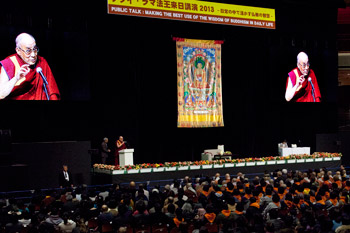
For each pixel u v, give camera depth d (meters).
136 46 22.70
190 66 23.47
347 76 32.88
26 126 19.50
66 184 16.97
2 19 18.61
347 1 27.92
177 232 9.37
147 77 23.11
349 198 11.94
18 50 18.84
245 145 25.73
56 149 18.66
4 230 8.91
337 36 28.20
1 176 16.59
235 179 14.55
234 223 9.84
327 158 23.52
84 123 20.80
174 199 11.83
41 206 11.25
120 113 22.33
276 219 9.05
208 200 11.91
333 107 27.38
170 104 23.72
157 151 23.47
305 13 26.19
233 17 24.22
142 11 21.84
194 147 24.52
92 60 21.62
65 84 19.88
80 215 10.14
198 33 24.19
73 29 20.09
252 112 25.84
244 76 25.62
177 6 22.72
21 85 18.83
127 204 11.05
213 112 24.03
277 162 22.12
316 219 9.56
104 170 18.95
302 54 26.05
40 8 19.42
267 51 25.64
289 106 26.56
